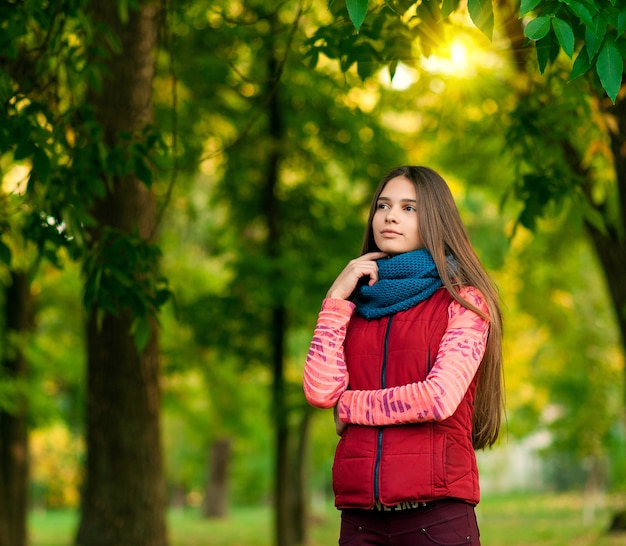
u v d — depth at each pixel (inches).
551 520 903.7
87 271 217.2
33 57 240.7
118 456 330.3
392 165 525.0
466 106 382.9
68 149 218.4
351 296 140.3
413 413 118.9
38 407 612.7
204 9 302.4
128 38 302.7
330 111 498.9
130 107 302.8
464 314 124.6
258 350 525.7
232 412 751.1
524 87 285.7
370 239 140.3
